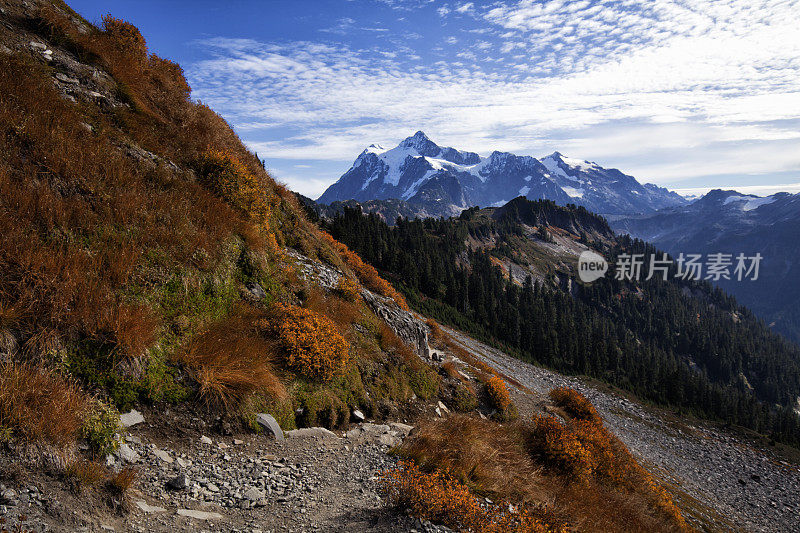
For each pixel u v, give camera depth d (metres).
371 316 15.98
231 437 8.02
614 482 14.13
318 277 15.80
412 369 15.21
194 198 11.29
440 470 8.08
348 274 19.88
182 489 6.20
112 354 7.18
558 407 24.70
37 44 11.73
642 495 14.76
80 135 9.95
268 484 7.03
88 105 11.40
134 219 9.12
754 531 30.81
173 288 9.02
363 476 8.09
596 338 129.12
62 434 5.49
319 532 5.79
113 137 10.98
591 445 14.94
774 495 47.50
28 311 6.41
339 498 7.04
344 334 13.42
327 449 8.98
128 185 9.69
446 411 14.94
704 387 112.75
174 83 16.66
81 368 6.76
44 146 8.62
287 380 9.96
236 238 11.74
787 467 62.19
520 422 15.98
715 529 22.70
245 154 18.06
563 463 12.17
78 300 7.16
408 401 13.64
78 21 14.13
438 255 153.12
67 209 8.08
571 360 109.38
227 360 8.84
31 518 4.31
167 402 7.66
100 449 5.93
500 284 160.50
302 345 10.61
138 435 6.86
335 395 10.88
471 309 121.00
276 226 17.02
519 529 6.50
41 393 5.62
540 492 9.16
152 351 7.82
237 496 6.45
